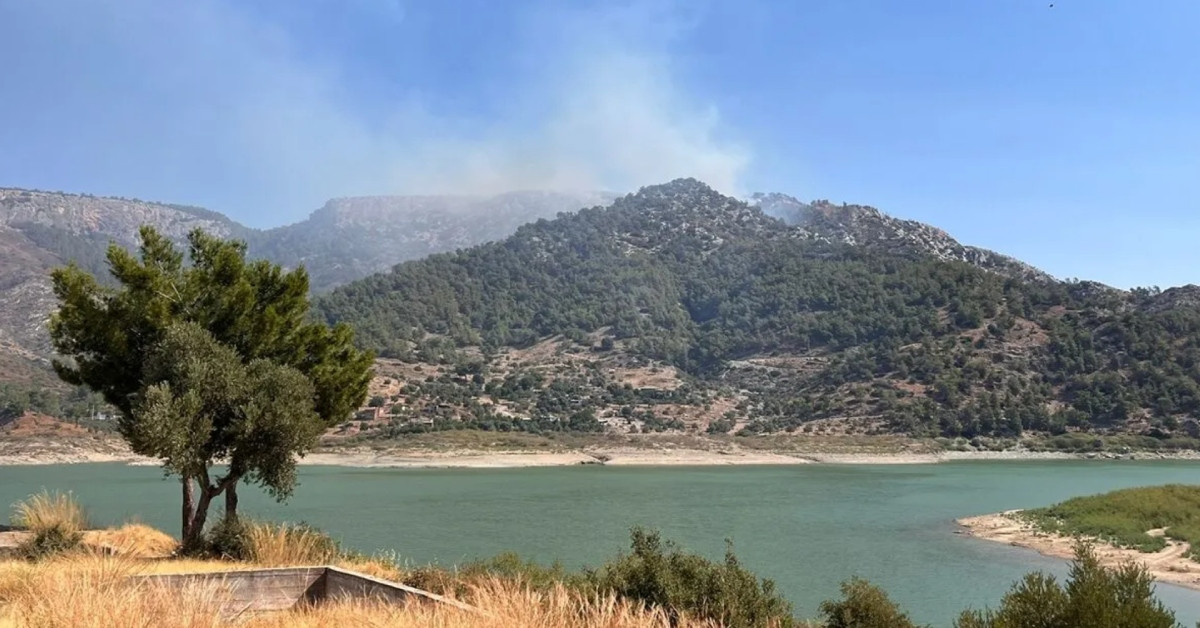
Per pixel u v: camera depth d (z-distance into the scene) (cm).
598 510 7356
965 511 7312
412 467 13638
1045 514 6456
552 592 1034
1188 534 5331
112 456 15012
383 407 17338
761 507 7650
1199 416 17362
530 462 14438
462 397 18712
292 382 2347
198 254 2733
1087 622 1516
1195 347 19075
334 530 5938
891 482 10706
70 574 1135
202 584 1091
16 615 934
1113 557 4878
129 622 892
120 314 2528
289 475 2331
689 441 16550
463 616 962
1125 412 17662
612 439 16525
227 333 2575
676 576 1759
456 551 4981
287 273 2803
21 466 13662
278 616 1166
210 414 2241
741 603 1742
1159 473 12350
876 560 4812
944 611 3578
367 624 1009
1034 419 17525
